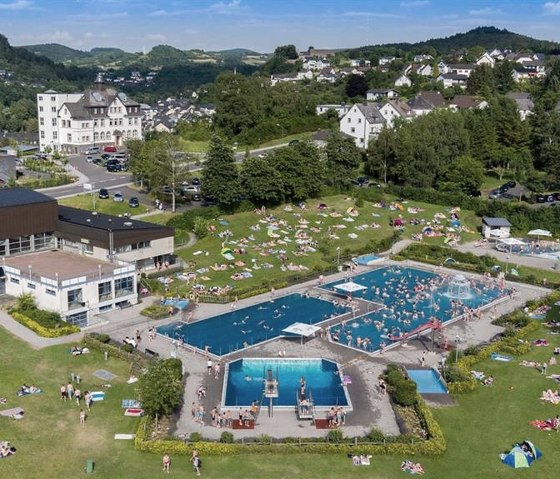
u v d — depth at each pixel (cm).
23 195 11075
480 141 18738
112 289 9644
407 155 17138
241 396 7294
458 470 5884
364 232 14175
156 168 14075
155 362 7131
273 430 6531
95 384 7350
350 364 8188
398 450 6109
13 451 5962
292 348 8662
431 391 7444
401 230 14500
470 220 15412
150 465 5844
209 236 12825
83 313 9269
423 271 12294
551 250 13738
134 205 14088
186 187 15775
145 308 9812
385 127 18300
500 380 7756
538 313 10144
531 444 6156
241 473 5762
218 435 6391
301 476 5734
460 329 9431
